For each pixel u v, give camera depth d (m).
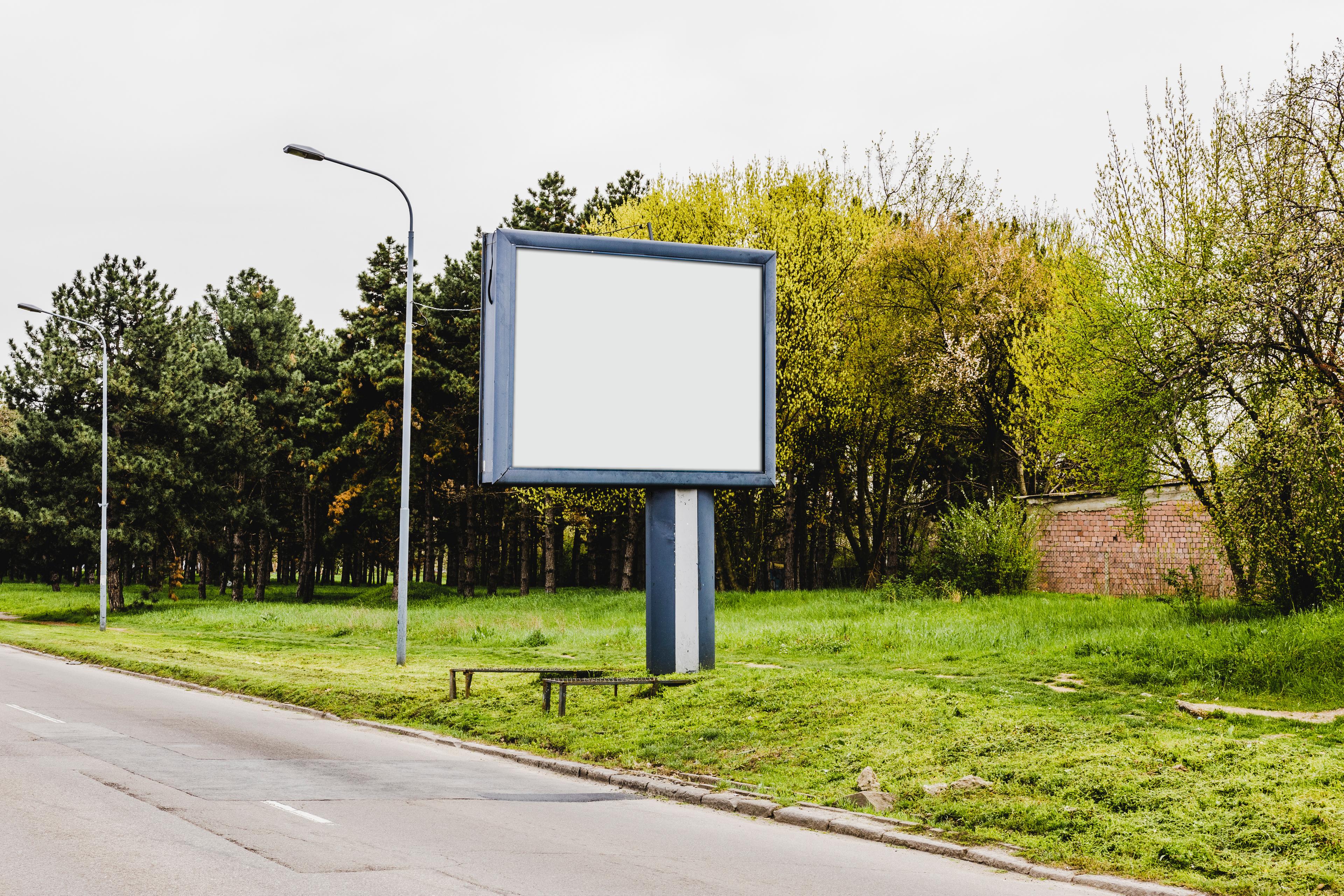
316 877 6.69
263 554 62.50
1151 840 7.95
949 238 38.38
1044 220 46.94
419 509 54.88
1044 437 33.75
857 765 11.02
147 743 12.73
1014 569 31.34
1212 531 21.97
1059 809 8.89
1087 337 23.53
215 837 7.79
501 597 50.81
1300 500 19.02
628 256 17.67
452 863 7.27
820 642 21.59
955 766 10.55
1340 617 16.48
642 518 52.88
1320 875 6.98
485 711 15.68
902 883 7.17
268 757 12.19
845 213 42.31
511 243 17.16
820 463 44.09
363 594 59.56
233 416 58.06
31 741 12.56
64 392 52.34
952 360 36.72
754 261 18.12
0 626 41.53
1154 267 22.70
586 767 11.95
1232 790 8.84
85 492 50.56
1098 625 21.36
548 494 42.31
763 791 10.44
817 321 39.28
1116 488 24.55
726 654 21.27
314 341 74.00
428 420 52.12
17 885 6.33
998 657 18.00
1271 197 19.59
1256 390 19.98
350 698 17.77
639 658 22.95
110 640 32.19
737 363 17.94
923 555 35.31
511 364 17.05
